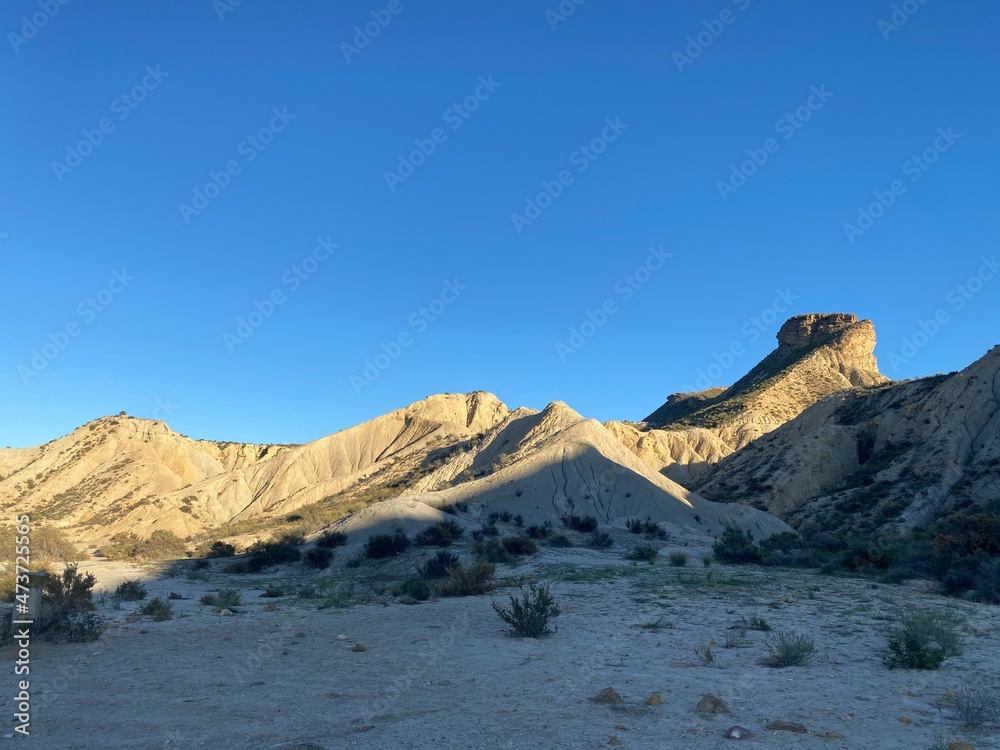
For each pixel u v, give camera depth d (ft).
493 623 49.57
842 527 193.06
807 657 35.29
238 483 341.62
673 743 21.53
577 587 71.31
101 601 65.51
